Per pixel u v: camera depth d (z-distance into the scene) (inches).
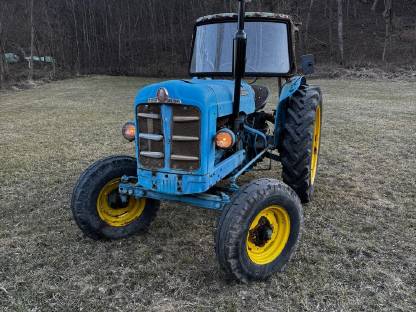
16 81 1019.9
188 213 166.4
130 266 126.3
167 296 111.2
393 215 162.2
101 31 1469.0
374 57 1071.6
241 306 106.5
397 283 115.7
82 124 389.7
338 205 172.1
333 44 1224.8
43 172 227.5
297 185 157.8
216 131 122.3
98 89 843.4
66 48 1400.1
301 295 110.7
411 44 1131.9
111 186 141.0
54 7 1413.6
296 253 132.6
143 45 1434.5
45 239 144.8
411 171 217.6
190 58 169.8
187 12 1412.4
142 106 120.0
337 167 227.6
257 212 111.5
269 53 158.7
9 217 165.9
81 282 117.7
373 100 526.6
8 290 114.8
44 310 106.1
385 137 299.9
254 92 163.3
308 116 153.4
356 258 129.6
